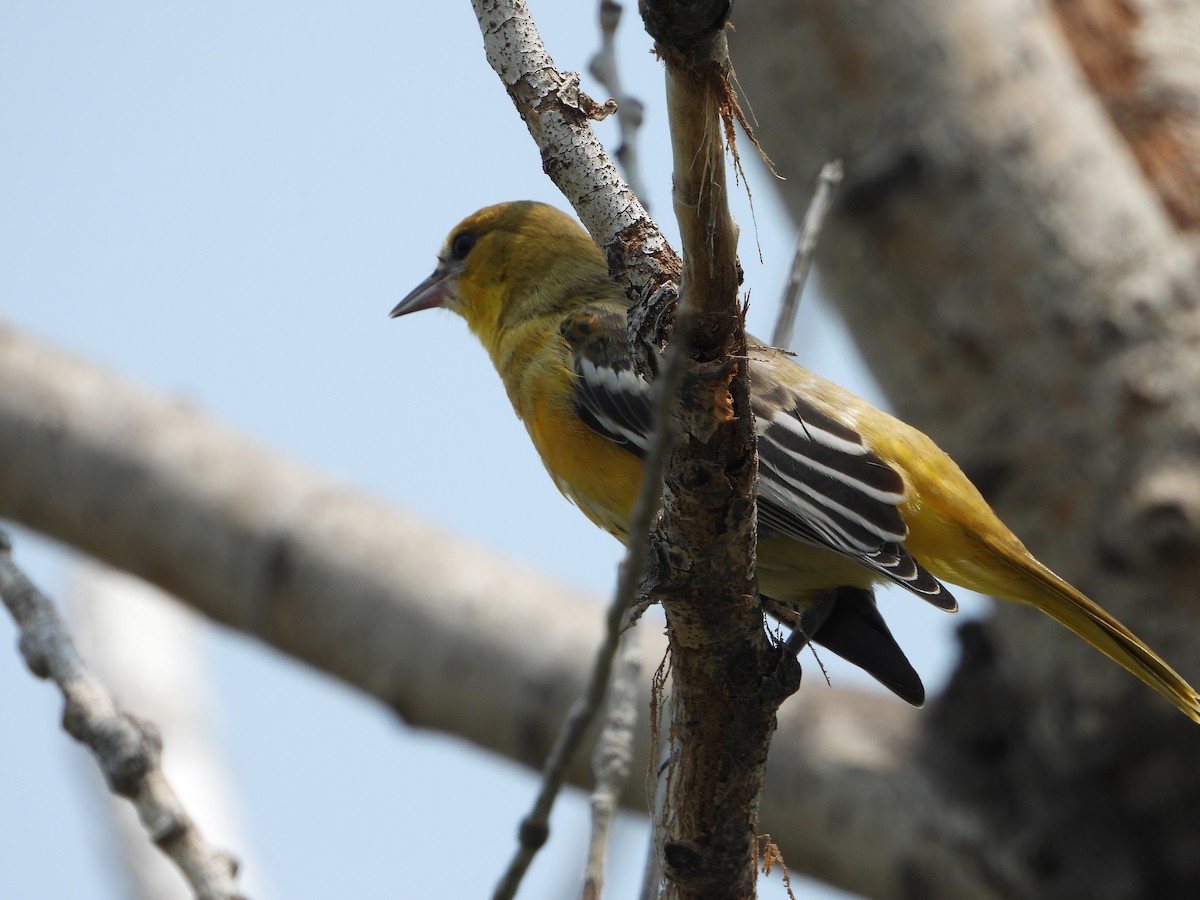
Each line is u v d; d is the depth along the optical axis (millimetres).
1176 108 12656
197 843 6273
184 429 11656
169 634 12609
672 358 5188
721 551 6367
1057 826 11695
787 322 8945
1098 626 9961
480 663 11180
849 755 11984
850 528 9469
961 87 11703
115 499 11477
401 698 11359
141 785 6316
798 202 12133
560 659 11117
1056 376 11562
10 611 6730
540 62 6441
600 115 6465
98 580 12820
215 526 11383
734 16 12086
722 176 5594
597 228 6398
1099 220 11625
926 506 9906
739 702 6723
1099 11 13078
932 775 11859
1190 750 11438
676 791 6930
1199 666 11336
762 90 12062
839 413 10031
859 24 11719
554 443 10719
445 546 11508
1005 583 10047
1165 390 11336
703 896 6965
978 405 11797
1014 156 11648
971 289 11711
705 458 6121
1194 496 11195
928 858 11672
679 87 5480
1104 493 11469
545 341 11164
